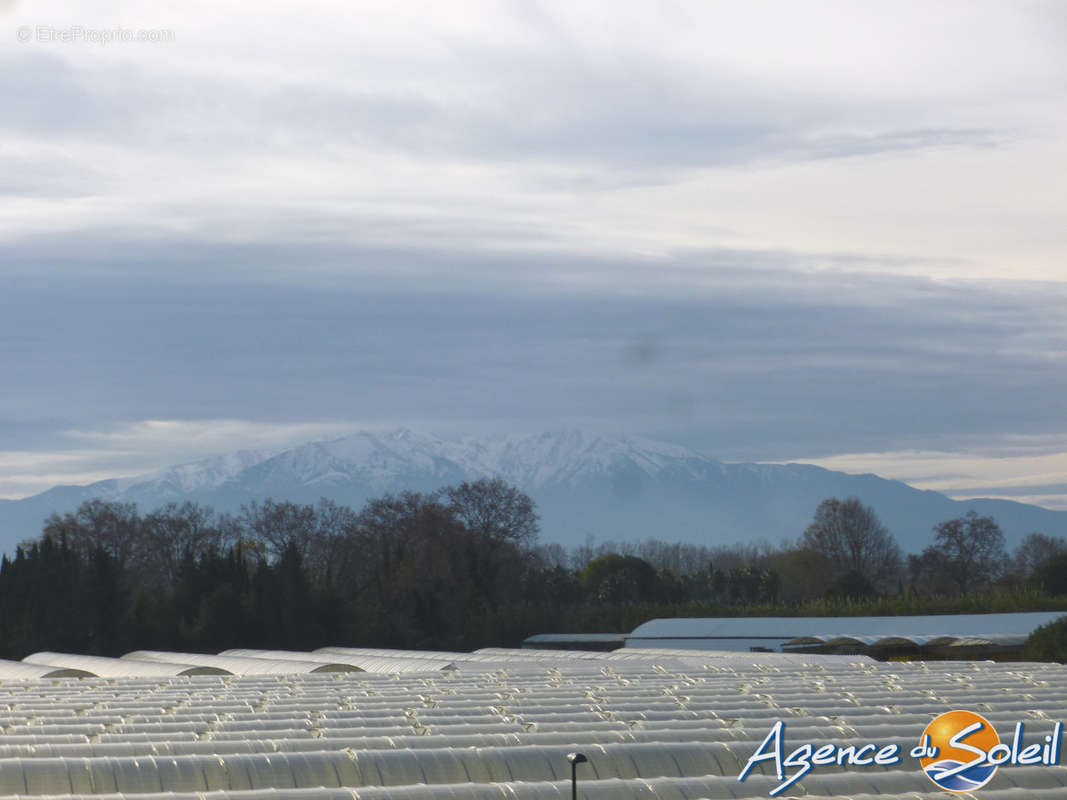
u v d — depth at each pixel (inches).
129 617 4244.6
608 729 1391.5
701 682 2090.3
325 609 4365.2
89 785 1057.5
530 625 4635.8
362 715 1571.1
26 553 4488.2
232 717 1562.5
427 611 4576.8
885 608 4141.2
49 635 4106.8
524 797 957.8
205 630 4190.5
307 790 931.3
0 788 1033.5
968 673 2250.2
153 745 1206.9
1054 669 2428.6
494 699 1776.6
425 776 1120.8
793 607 4549.7
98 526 5639.8
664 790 999.0
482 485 5364.2
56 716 1624.0
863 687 1891.0
